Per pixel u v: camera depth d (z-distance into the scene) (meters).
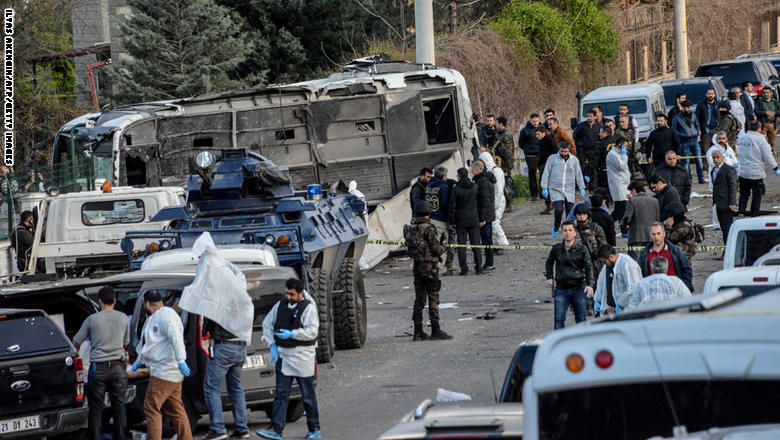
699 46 139.38
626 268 30.80
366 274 56.78
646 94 80.62
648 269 31.83
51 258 46.34
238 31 90.00
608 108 81.25
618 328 9.57
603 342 9.62
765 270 26.30
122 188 49.16
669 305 10.56
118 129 57.69
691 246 39.53
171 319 25.45
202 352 27.41
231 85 86.81
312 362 26.62
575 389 10.05
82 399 26.30
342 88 62.75
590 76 110.31
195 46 85.44
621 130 67.69
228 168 38.97
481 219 53.84
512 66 92.06
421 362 35.44
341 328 38.12
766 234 33.19
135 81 85.44
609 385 9.83
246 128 61.94
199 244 26.62
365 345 39.66
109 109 61.62
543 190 57.62
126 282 28.78
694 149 75.31
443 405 16.39
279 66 94.50
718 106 76.88
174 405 25.84
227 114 61.59
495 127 71.31
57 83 110.88
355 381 33.38
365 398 30.81
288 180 38.91
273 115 62.53
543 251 58.12
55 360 25.88
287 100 62.44
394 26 100.69
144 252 36.22
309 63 96.81
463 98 64.44
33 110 88.81
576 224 38.81
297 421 29.23
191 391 27.48
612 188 58.22
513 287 49.19
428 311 41.41
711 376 9.15
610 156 58.19
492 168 56.06
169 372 25.48
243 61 89.31
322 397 31.56
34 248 46.25
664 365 9.32
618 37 117.19
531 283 49.78
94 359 26.52
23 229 50.41
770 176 79.00
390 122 63.34
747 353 9.03
